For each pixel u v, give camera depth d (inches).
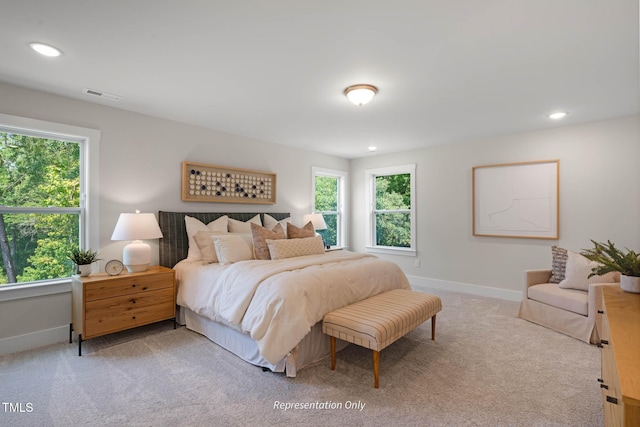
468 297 167.3
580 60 84.4
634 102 115.6
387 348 104.0
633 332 44.7
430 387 80.6
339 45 77.9
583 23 67.9
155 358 97.0
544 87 102.4
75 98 113.4
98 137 119.1
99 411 70.8
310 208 204.7
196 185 147.9
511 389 79.5
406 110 126.0
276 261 117.0
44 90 105.9
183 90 106.7
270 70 91.7
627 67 88.1
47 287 106.9
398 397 76.2
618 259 70.9
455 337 112.9
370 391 78.9
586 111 126.6
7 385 81.2
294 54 82.4
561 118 136.1
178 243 136.8
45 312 107.3
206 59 85.1
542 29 70.4
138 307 111.6
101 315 103.1
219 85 102.4
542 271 133.5
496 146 167.0
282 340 82.4
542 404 73.2
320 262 116.4
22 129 104.4
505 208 164.2
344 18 67.0
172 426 66.1
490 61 85.4
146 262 117.8
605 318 57.6
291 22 68.5
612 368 41.8
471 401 74.5
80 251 110.6
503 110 125.4
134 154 129.0
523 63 86.4
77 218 117.6
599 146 139.3
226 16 66.2
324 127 151.6
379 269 118.6
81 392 78.2
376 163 219.3
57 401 74.5
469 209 177.0
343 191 230.1
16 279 105.3
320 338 96.2
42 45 77.5
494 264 168.9
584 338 107.7
